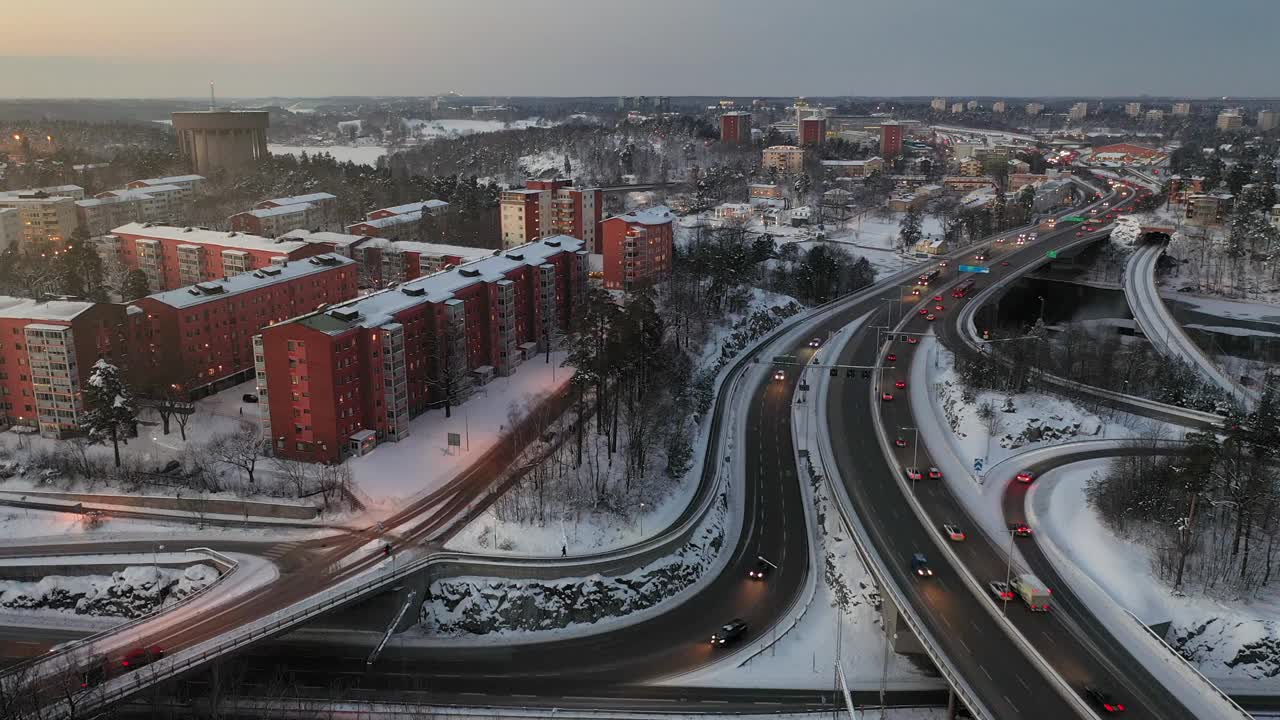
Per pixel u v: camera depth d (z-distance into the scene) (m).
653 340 147.12
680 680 97.06
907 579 102.44
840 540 121.00
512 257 187.62
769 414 166.62
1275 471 116.81
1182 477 105.25
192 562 110.38
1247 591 102.44
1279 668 96.75
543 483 125.75
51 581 109.25
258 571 107.56
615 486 127.56
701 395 165.62
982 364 165.50
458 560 108.62
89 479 130.88
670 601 112.81
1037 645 88.88
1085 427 144.88
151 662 88.50
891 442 147.75
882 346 198.62
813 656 101.94
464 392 161.50
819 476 139.50
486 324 172.25
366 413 141.50
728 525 130.38
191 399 160.50
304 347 131.88
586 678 97.38
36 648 101.56
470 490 128.62
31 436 145.88
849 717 90.94
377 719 88.75
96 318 147.50
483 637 104.94
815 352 199.00
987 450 142.38
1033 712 78.38
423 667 98.94
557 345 194.62
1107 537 111.38
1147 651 88.31
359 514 122.19
